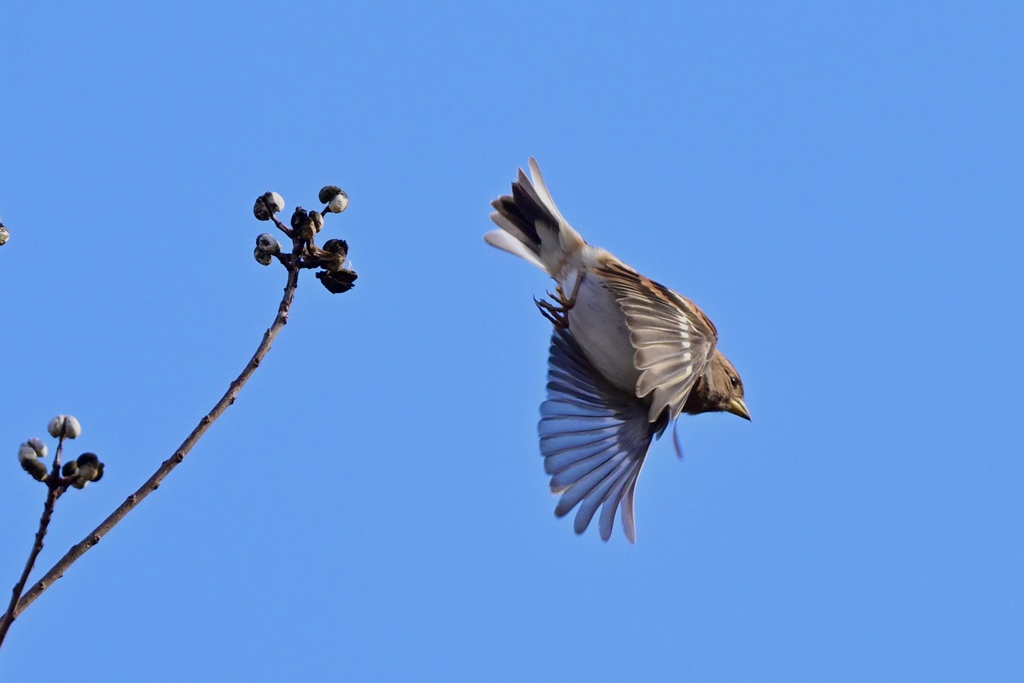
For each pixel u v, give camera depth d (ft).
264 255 22.49
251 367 20.85
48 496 18.33
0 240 20.71
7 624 17.70
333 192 23.41
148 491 19.25
